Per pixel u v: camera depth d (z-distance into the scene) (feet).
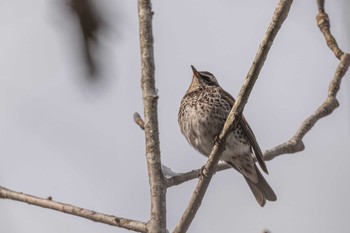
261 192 41.88
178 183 28.63
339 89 32.35
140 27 24.43
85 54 7.48
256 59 24.16
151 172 24.80
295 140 34.04
